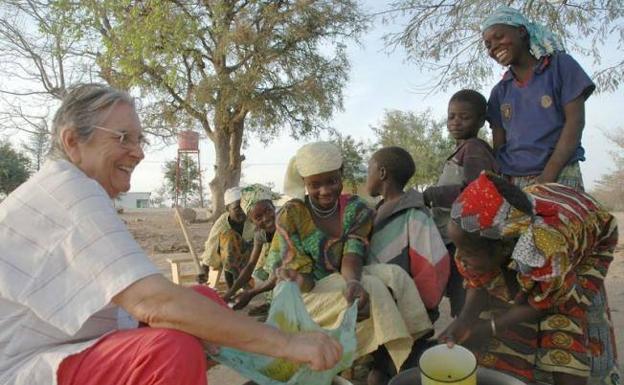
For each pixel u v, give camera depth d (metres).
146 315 1.80
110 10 15.34
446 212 3.29
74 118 2.01
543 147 3.07
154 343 1.79
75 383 1.85
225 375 3.67
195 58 17.95
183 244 13.57
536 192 2.37
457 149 3.41
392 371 2.93
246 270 4.89
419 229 3.01
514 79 3.23
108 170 2.08
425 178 28.12
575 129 2.91
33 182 1.97
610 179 18.81
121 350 1.83
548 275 2.10
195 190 38.47
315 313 2.82
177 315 1.78
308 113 20.23
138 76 16.20
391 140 29.19
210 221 21.23
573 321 2.39
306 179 2.89
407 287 2.86
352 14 18.97
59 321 1.81
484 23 3.20
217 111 18.89
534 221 2.13
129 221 22.22
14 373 1.88
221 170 20.53
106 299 1.79
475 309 2.48
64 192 1.90
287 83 19.70
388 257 3.05
